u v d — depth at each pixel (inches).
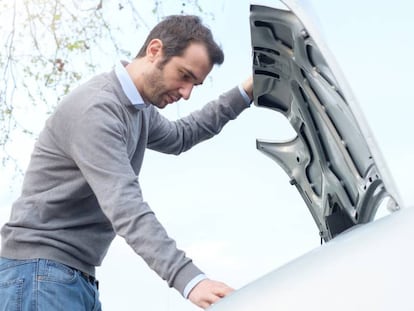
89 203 70.1
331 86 56.0
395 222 44.0
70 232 69.4
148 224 60.0
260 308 39.9
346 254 41.6
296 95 68.3
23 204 69.7
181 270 57.6
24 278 66.8
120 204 61.3
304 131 72.8
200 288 55.6
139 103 68.6
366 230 45.7
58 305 66.5
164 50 67.7
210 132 89.4
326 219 69.7
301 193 79.7
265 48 67.6
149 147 85.0
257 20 62.8
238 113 89.9
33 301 65.9
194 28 68.1
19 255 68.2
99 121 64.6
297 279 41.4
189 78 68.4
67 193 68.4
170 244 59.2
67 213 69.4
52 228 68.6
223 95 89.5
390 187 52.6
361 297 36.6
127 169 64.2
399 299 35.5
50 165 68.8
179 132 86.5
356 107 52.4
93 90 66.9
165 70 67.9
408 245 39.3
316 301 37.9
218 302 46.4
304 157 75.0
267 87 75.1
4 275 68.0
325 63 54.1
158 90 68.9
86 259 70.5
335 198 70.7
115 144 64.7
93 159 63.9
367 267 38.7
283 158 79.3
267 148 79.7
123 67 69.4
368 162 57.6
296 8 54.9
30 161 71.5
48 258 67.7
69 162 68.1
